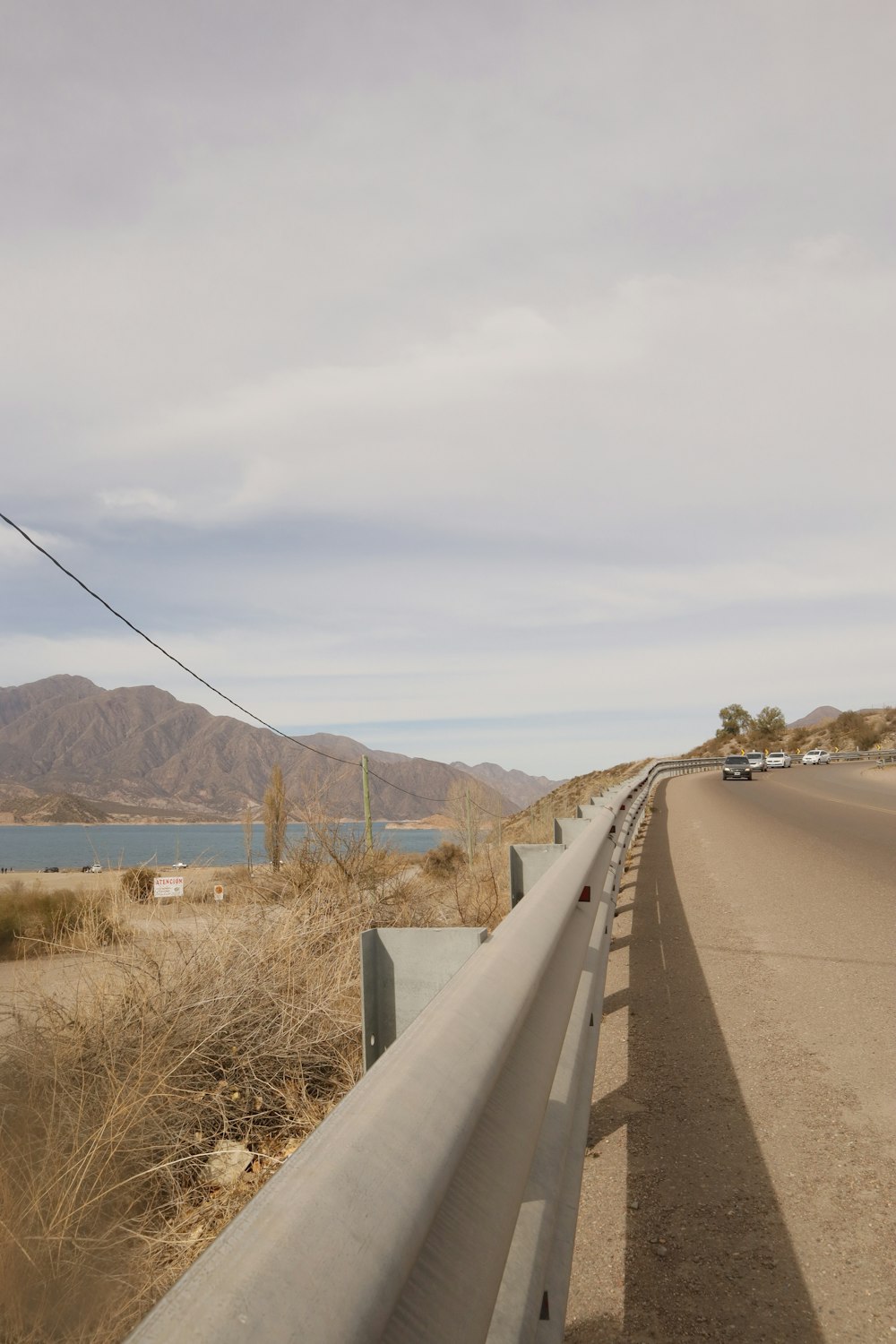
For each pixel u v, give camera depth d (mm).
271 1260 820
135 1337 692
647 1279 2371
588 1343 2105
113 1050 3740
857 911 7648
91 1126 3121
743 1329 2139
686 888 9383
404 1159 1121
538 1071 2137
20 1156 2820
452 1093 1377
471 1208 1348
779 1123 3377
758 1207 2740
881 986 5230
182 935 5176
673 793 33031
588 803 13617
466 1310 1142
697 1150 3166
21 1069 3455
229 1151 3613
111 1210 2969
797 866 10727
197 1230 3051
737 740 112438
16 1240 2346
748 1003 5000
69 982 4430
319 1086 4312
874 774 46938
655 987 5422
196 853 7172
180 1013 4094
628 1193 2865
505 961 2189
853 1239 2531
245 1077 4090
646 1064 4082
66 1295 2451
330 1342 777
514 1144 1704
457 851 18750
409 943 2531
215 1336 701
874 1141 3189
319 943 5602
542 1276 1703
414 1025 1589
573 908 3805
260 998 4477
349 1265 880
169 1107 3562
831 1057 4070
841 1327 2131
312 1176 984
